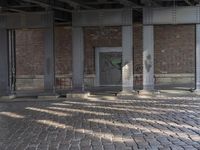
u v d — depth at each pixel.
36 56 31.39
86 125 13.67
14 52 27.52
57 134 12.19
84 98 23.20
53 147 10.40
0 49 24.69
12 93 25.00
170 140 10.74
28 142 11.14
